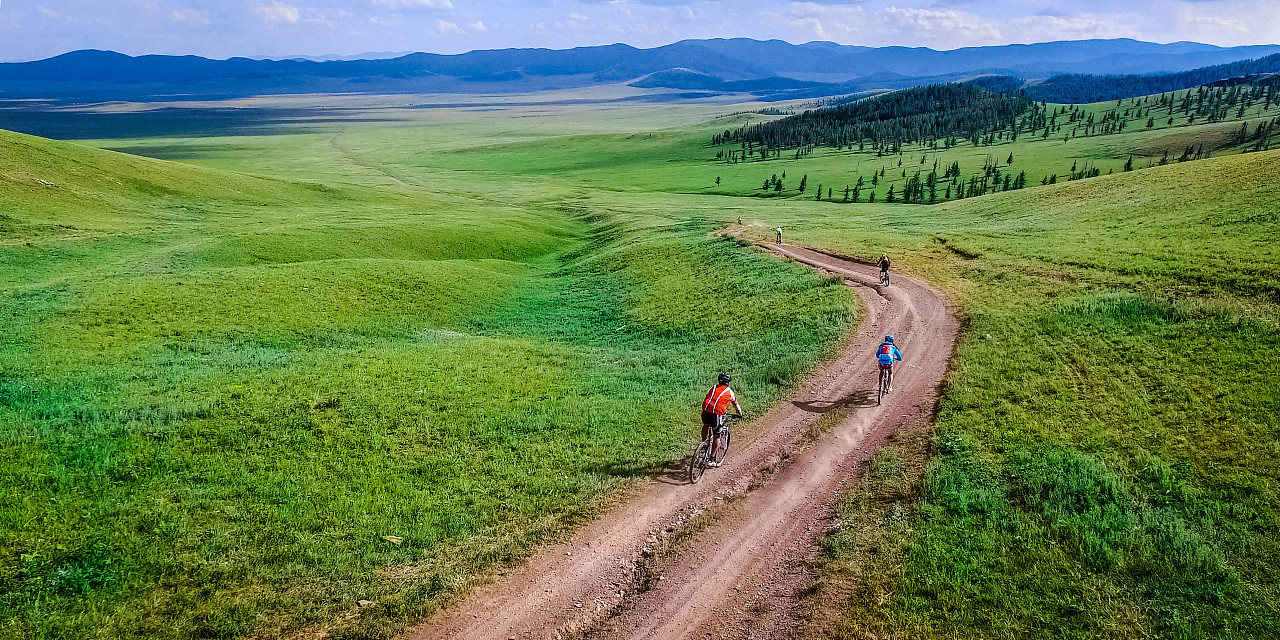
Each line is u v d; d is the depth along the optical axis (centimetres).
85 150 9475
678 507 1820
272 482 1883
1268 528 1575
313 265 5309
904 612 1352
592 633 1358
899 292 4203
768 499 1853
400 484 1914
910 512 1717
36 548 1486
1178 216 5547
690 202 15550
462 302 4969
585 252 7788
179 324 3700
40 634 1260
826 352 3117
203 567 1491
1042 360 2736
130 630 1298
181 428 2180
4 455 1898
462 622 1377
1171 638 1271
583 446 2206
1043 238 5578
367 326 4050
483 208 11850
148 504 1714
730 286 4912
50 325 3525
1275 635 1260
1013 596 1392
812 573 1504
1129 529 1599
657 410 2527
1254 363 2469
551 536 1681
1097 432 2092
